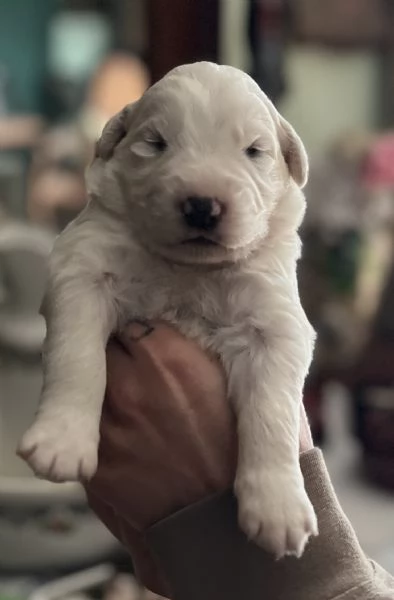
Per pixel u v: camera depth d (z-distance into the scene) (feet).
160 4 2.90
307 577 1.60
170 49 2.92
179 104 1.64
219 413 1.71
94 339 1.69
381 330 3.83
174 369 1.73
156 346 1.74
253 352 1.71
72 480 1.59
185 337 1.76
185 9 2.90
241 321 1.73
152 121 1.66
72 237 1.74
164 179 1.60
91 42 5.61
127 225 1.73
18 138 4.93
